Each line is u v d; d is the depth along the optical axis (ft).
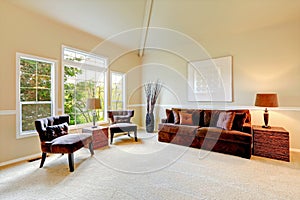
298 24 11.34
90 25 12.32
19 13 9.93
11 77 9.62
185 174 7.97
